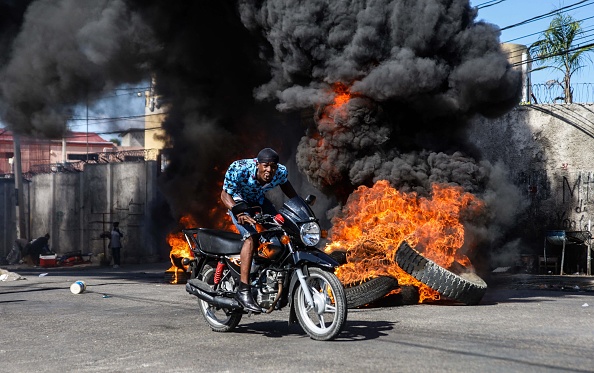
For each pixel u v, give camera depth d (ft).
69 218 102.73
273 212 20.33
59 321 23.62
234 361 15.57
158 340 18.99
